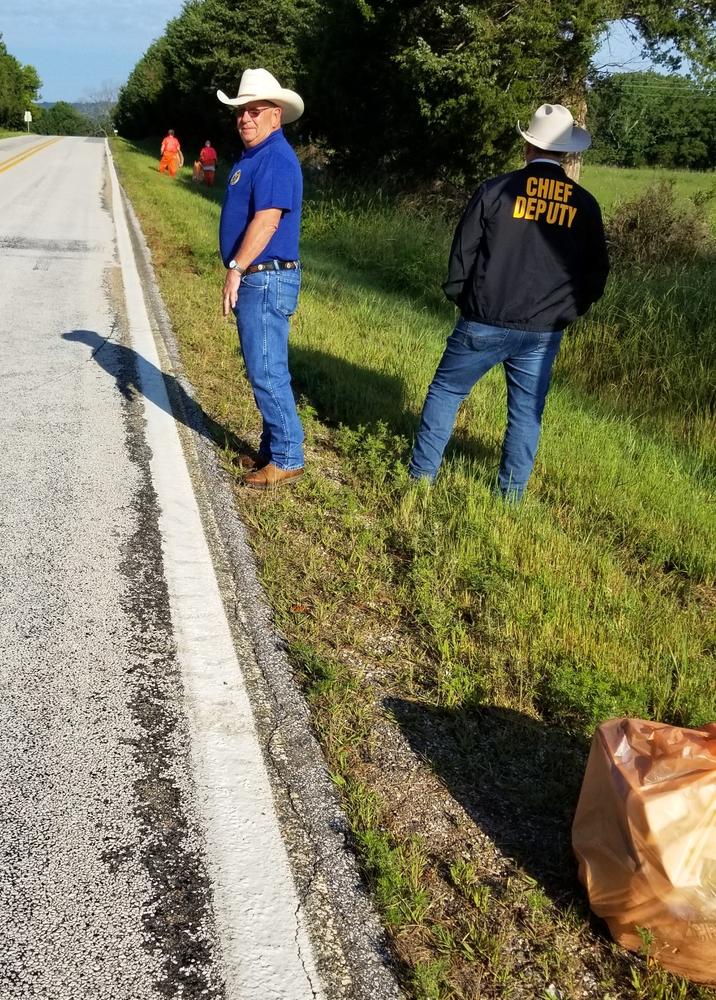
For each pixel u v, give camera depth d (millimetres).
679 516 4844
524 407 4582
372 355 7555
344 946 2064
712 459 6191
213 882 2189
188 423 5578
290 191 4133
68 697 2811
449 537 4133
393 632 3385
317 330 8148
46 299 8789
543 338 4398
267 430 4695
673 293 8414
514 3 14469
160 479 4684
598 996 1994
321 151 20906
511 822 2492
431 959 2051
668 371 7203
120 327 7887
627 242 11539
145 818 2361
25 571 3582
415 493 4559
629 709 2916
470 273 4379
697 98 19609
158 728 2717
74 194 19484
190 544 3975
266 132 4191
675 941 1948
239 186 4219
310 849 2330
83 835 2281
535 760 2744
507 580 3746
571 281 4336
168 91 47188
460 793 2588
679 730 2086
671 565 4406
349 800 2512
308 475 4852
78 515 4148
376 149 18078
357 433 5434
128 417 5594
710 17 15016
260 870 2244
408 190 17688
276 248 4281
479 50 14281
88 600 3408
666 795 1937
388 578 3762
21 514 4102
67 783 2453
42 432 5195
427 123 15844
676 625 3584
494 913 2184
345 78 17297
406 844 2371
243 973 1965
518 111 14477
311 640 3275
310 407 5828
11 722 2666
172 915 2084
